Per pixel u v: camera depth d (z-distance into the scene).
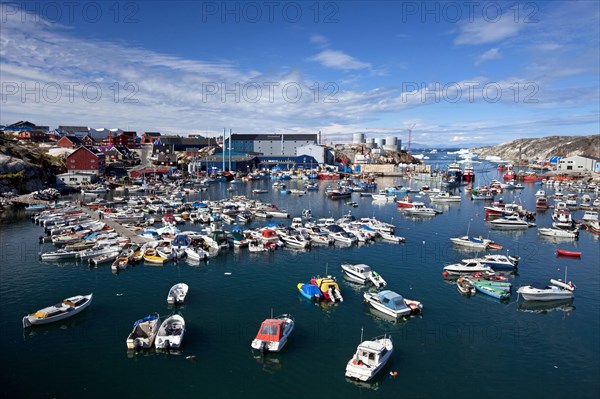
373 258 60.03
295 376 30.45
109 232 70.56
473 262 53.69
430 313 41.53
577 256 61.59
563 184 164.62
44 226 78.12
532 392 29.05
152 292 45.75
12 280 49.06
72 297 41.91
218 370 31.06
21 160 121.88
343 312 41.34
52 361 32.00
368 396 28.33
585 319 40.59
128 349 33.50
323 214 99.00
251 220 88.44
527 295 44.22
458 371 31.39
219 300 43.88
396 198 122.88
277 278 50.88
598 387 29.70
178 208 98.12
